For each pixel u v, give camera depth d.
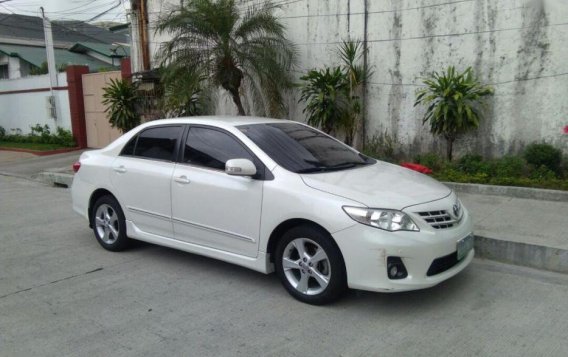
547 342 3.76
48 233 7.22
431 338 3.85
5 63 28.73
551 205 6.95
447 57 9.11
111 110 14.51
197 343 3.86
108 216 6.20
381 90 9.97
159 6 13.97
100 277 5.33
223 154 5.11
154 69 13.44
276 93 10.84
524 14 8.23
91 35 35.41
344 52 10.20
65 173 12.24
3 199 10.04
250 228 4.74
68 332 4.08
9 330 4.14
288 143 5.16
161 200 5.48
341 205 4.20
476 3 8.66
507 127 8.64
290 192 4.48
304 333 3.97
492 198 7.46
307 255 4.46
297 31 11.02
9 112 21.20
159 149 5.70
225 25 10.55
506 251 5.55
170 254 6.04
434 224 4.29
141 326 4.16
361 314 4.28
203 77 10.70
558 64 8.03
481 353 3.62
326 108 9.72
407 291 4.50
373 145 9.98
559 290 4.75
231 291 4.85
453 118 8.52
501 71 8.57
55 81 18.84
